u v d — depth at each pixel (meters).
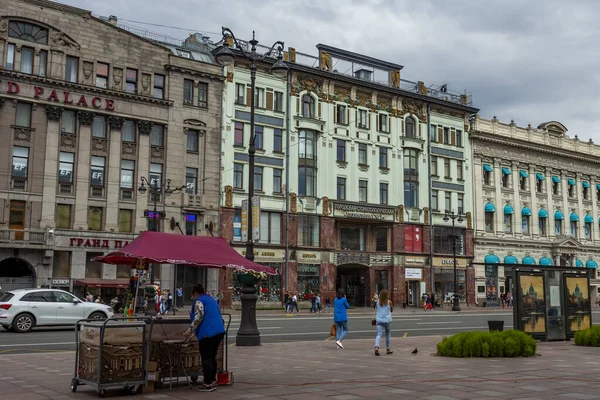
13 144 41.97
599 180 78.56
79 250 43.41
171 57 48.69
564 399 10.02
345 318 19.44
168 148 47.81
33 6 43.25
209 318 10.83
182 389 11.04
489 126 68.44
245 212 23.52
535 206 71.06
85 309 26.95
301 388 11.05
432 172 63.25
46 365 14.27
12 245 40.66
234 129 51.19
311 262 53.66
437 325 33.06
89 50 45.28
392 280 58.66
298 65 54.34
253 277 19.70
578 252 74.31
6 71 41.62
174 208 47.44
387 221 58.72
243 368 14.12
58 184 43.31
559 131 74.94
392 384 11.57
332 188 55.91
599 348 19.55
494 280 66.12
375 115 59.75
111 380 10.20
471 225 65.25
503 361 15.77
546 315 22.25
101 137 45.44
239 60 51.88
